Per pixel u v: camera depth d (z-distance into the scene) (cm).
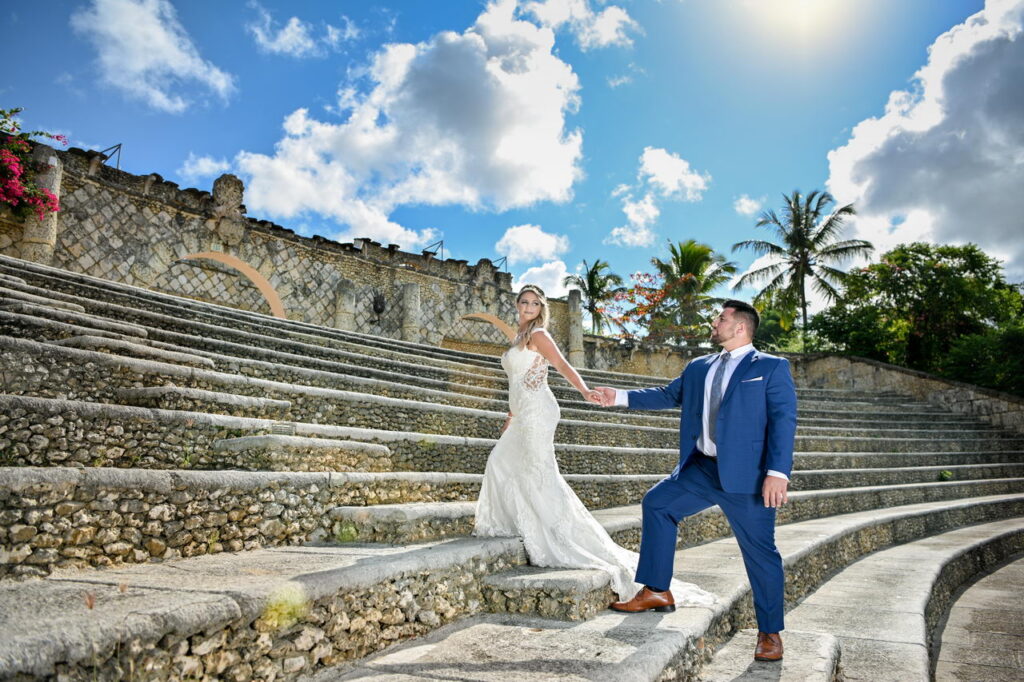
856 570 587
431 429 689
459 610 304
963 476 1269
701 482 316
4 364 381
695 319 2680
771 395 301
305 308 1538
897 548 728
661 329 2530
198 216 1348
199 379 492
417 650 254
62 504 253
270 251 1478
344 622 238
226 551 311
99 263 1195
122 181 1243
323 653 227
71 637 154
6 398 304
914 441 1413
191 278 1525
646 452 857
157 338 605
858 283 2519
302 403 570
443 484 478
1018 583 639
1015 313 2241
